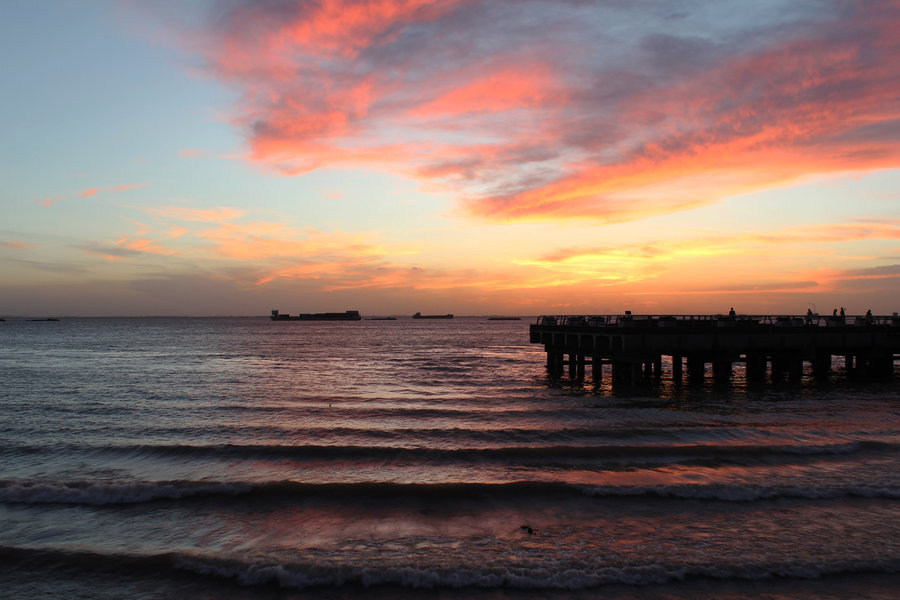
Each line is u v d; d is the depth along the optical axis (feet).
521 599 28.45
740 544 34.30
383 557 32.78
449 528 37.06
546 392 98.78
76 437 62.13
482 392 99.66
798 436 60.80
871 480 45.39
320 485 43.73
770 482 44.93
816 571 30.83
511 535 35.91
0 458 53.31
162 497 42.22
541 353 216.74
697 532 36.14
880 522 37.50
